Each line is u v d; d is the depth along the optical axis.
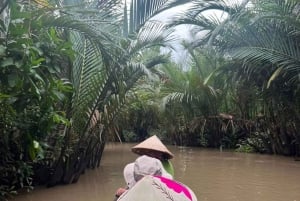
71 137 9.32
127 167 4.43
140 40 10.07
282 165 12.56
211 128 20.28
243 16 13.08
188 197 2.71
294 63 12.79
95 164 12.23
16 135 7.34
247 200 7.67
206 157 15.15
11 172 7.92
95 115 9.82
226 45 14.04
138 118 24.09
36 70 5.70
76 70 9.15
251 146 17.45
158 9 10.25
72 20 6.93
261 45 13.13
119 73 9.79
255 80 14.84
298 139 14.88
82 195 8.14
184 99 19.34
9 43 5.31
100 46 7.58
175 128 21.75
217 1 14.06
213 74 15.23
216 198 7.81
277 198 7.82
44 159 8.89
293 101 14.12
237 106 19.05
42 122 6.48
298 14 12.29
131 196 2.62
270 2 12.52
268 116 15.72
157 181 2.73
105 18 9.90
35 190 8.62
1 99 5.54
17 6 5.59
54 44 6.00
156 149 4.54
